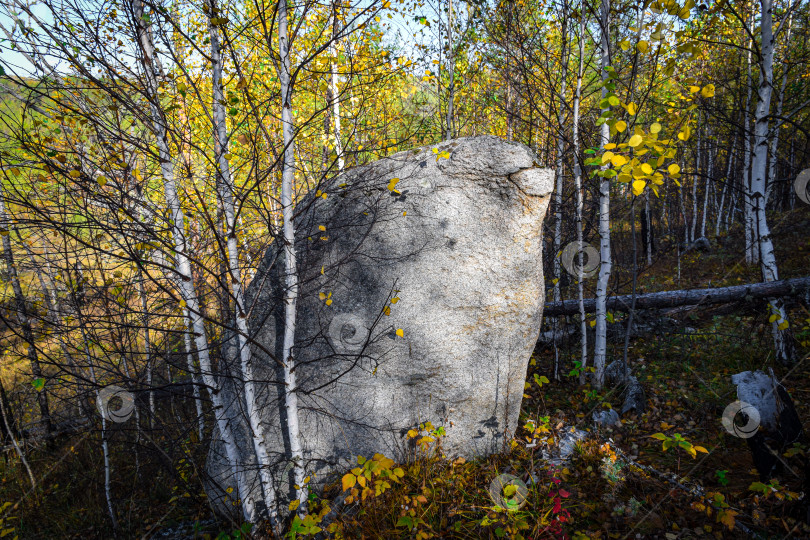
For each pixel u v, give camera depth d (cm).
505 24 597
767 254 504
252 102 303
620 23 510
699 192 1692
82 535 417
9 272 427
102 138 282
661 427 402
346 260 353
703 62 1009
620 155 303
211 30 288
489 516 289
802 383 442
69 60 245
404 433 360
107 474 425
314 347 363
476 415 371
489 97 811
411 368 357
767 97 461
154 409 514
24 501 465
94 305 327
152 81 280
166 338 406
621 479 317
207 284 362
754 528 266
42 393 536
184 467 427
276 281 369
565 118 627
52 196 284
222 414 317
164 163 293
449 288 354
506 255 354
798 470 301
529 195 340
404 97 789
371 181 364
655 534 272
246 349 303
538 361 637
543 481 328
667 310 681
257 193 322
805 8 734
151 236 290
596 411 450
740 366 505
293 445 309
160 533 399
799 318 588
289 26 295
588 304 647
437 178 353
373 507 306
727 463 342
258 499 349
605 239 508
